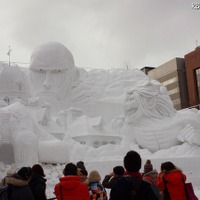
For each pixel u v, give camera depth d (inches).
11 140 875.4
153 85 1453.0
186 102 3506.4
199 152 1261.1
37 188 324.2
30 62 1630.2
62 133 1216.2
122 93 1740.9
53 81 1595.7
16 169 829.2
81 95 1615.4
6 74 1280.8
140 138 1373.0
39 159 911.7
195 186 1099.3
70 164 310.8
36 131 1003.3
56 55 1603.1
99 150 1155.9
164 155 1256.2
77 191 292.8
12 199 291.4
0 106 1125.7
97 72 1865.2
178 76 3513.8
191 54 3314.5
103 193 365.7
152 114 1417.3
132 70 1962.4
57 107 1533.0
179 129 1349.7
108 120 1590.8
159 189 316.2
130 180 244.7
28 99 1288.1
